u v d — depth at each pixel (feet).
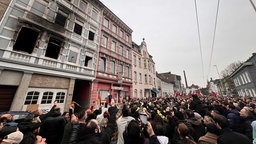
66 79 32.71
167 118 13.91
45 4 30.78
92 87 39.63
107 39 51.03
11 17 24.73
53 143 11.14
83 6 41.91
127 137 7.29
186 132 8.05
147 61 85.15
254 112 16.84
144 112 17.90
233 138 6.82
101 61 46.52
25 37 27.25
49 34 30.35
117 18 57.57
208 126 8.68
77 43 36.96
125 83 56.39
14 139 6.25
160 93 103.60
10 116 11.12
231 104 18.43
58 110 15.15
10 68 22.88
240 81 89.25
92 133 7.85
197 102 21.34
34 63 26.63
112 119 12.12
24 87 24.22
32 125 8.79
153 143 7.14
